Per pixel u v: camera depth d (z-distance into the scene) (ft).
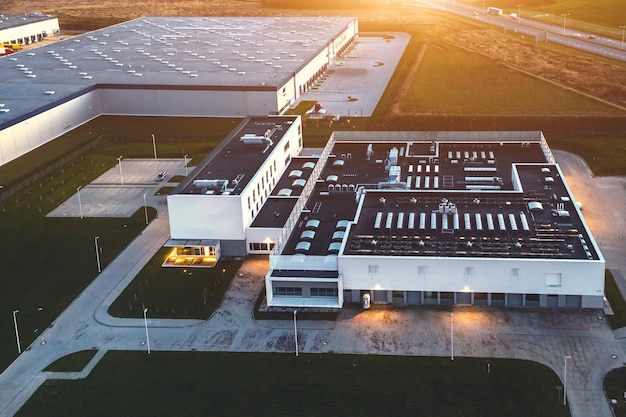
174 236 395.55
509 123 639.35
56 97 622.95
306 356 301.02
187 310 340.80
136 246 411.95
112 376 293.43
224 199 382.83
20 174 527.81
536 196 392.47
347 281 336.08
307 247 357.41
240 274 374.84
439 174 453.99
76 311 343.67
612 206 449.06
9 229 439.63
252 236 391.86
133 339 319.27
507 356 294.66
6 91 650.43
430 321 322.34
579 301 325.42
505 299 329.93
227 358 302.25
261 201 426.10
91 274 379.55
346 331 318.04
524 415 260.62
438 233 353.92
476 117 648.38
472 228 356.38
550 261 317.63
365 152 504.02
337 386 281.13
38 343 318.65
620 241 397.19
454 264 323.78
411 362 293.43
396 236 352.28
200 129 632.38
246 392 280.10
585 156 550.77
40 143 592.19
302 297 341.21
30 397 282.56
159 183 515.09
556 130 627.46
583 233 347.56
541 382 277.44
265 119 540.11
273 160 456.45
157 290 360.89
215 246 387.75
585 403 265.75
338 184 442.91
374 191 408.67
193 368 296.30
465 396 271.90
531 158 475.31
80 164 561.02
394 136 529.86
